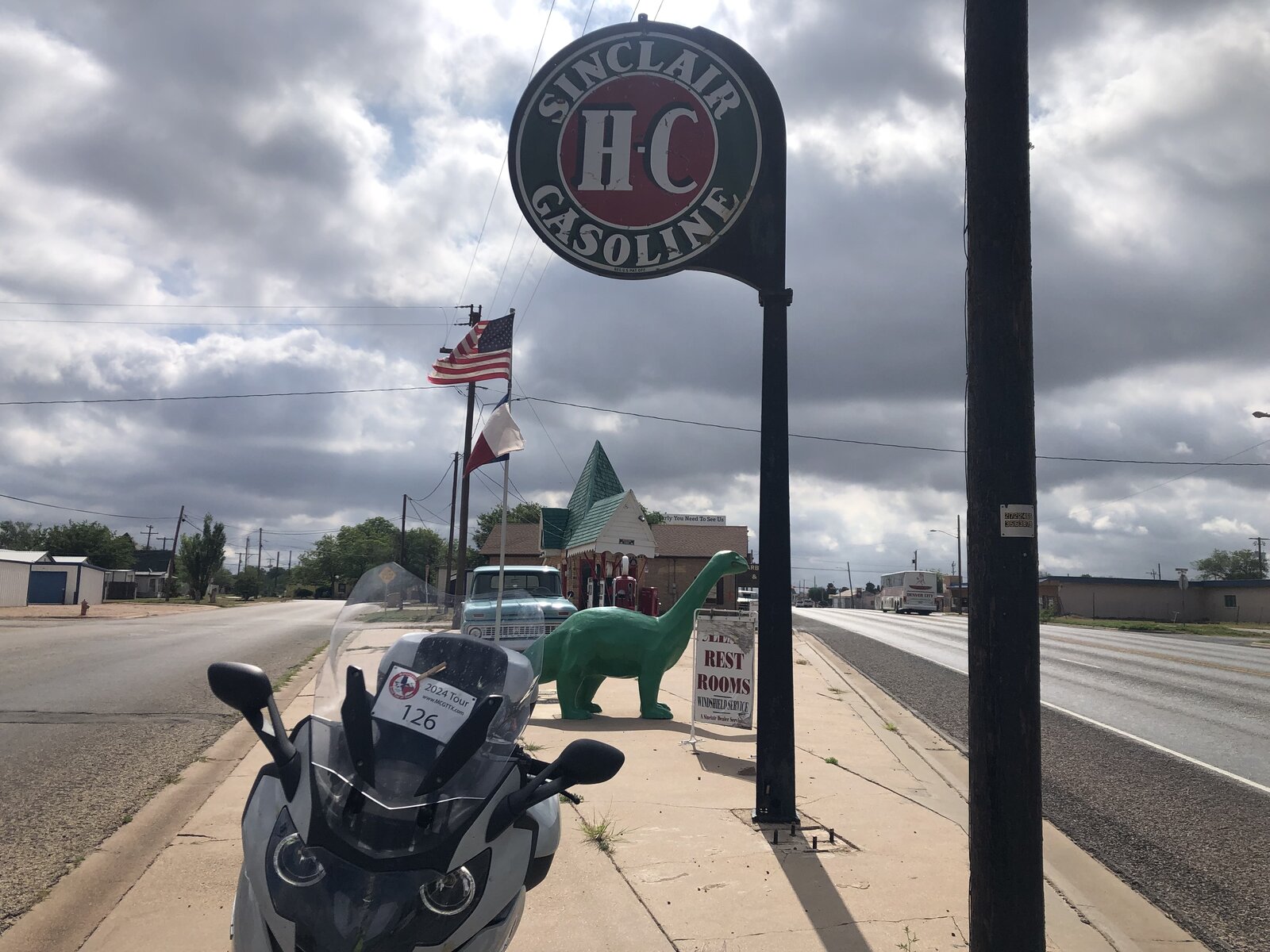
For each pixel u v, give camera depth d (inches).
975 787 155.1
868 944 176.1
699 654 362.3
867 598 4808.1
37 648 768.3
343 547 4286.4
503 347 594.2
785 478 265.7
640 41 290.0
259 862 102.8
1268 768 362.9
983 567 155.9
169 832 236.5
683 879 208.4
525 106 292.5
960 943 176.9
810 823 255.8
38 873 204.5
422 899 97.1
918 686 624.7
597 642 417.4
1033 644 152.9
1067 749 398.0
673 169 287.4
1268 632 1657.2
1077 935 188.7
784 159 285.4
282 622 1294.3
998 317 158.6
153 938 171.2
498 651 128.0
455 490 2048.5
